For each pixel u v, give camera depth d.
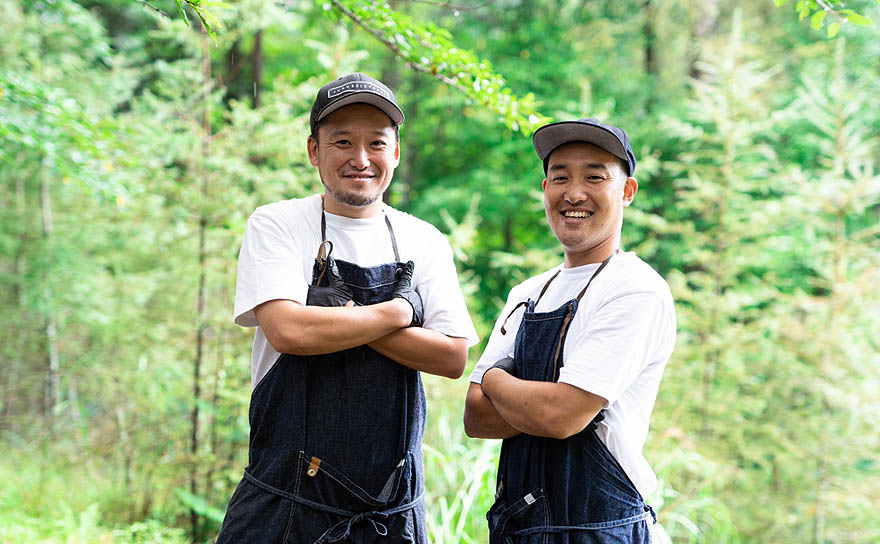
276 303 2.32
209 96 5.69
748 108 7.24
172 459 5.38
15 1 6.62
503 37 12.30
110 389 6.66
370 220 2.47
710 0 11.97
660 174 10.60
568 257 2.35
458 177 12.70
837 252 6.75
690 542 4.91
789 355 6.56
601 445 2.13
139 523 5.21
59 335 8.16
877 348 6.73
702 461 5.79
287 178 5.51
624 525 2.12
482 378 2.39
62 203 8.05
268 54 11.27
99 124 4.67
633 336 2.11
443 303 2.49
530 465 2.19
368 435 2.36
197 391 5.46
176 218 5.52
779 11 11.52
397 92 12.87
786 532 6.43
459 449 4.76
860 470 6.44
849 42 10.18
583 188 2.23
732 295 6.74
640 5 11.98
